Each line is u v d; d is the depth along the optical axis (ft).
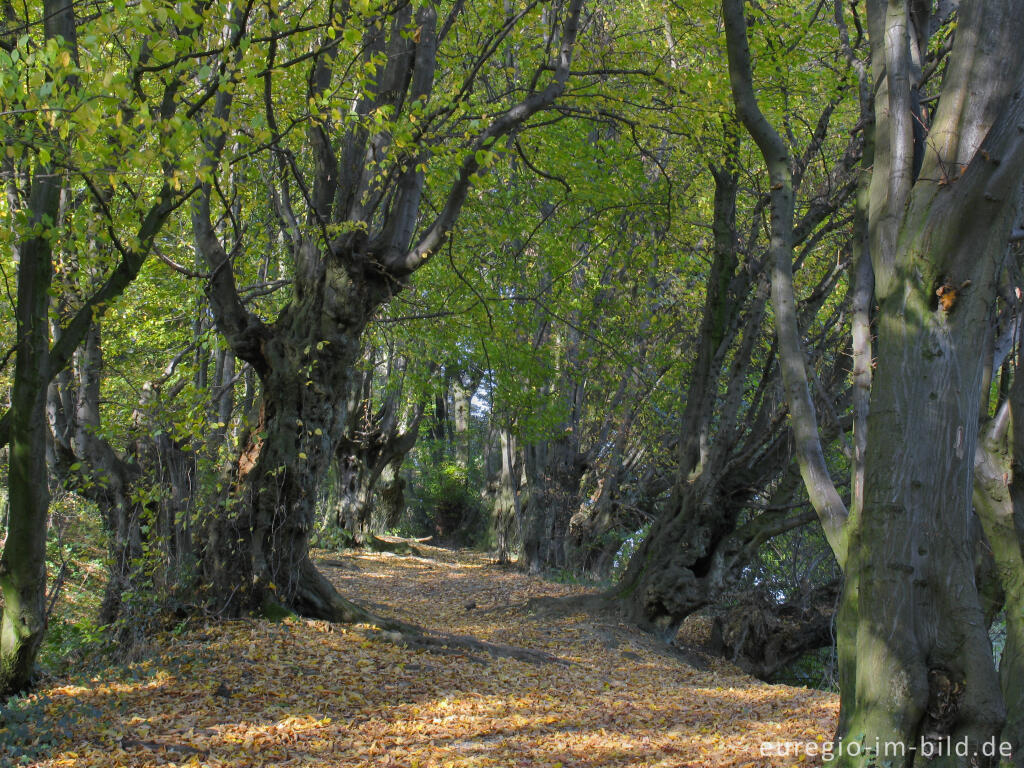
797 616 51.83
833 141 55.77
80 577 41.39
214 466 35.37
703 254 58.44
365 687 28.55
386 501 106.32
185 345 47.37
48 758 20.86
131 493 35.55
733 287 50.03
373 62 27.22
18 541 24.73
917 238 16.33
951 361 15.97
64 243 25.27
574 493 75.05
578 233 53.42
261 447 34.94
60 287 26.61
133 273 26.03
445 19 41.04
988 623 24.72
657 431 71.05
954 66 16.31
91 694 26.25
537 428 59.52
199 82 26.09
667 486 76.28
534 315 55.98
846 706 16.98
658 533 49.85
